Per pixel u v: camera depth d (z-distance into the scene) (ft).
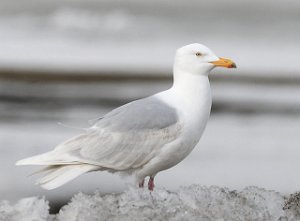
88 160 31.17
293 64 147.33
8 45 176.76
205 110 32.73
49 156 31.04
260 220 26.61
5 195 44.60
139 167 32.27
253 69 138.10
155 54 171.01
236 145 64.39
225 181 49.93
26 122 76.02
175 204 26.78
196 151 61.57
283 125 76.84
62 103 92.99
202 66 32.58
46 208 27.53
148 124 31.60
